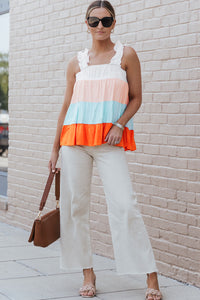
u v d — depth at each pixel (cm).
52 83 589
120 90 364
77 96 372
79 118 368
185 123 425
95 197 524
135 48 471
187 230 424
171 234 439
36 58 616
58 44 578
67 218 385
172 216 438
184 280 427
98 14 362
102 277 438
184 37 424
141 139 467
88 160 378
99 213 520
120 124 361
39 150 614
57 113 581
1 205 688
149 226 461
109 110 362
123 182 364
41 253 521
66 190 381
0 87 702
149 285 370
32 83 625
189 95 421
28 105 634
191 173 420
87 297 384
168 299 380
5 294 389
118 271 366
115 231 366
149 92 458
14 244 562
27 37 634
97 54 373
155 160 454
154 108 453
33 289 403
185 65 424
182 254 429
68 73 386
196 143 415
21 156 650
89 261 391
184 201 427
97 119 362
